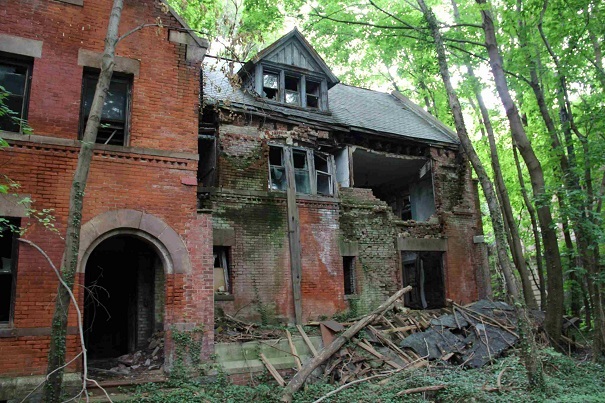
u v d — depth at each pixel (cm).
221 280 1316
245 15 1441
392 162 1886
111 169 961
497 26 1466
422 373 1049
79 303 885
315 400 912
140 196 978
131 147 984
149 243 994
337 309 1469
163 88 1052
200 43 1110
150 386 902
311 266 1454
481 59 1477
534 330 1345
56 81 952
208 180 1433
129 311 1272
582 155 1320
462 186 1933
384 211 1691
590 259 1274
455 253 1823
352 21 1384
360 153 1767
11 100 938
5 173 873
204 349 984
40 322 855
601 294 1353
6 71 948
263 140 1469
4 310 877
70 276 646
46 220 786
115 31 744
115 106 1030
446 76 1166
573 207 1244
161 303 1195
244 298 1321
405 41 1447
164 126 1035
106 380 914
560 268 1335
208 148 1459
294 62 1659
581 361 1239
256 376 1053
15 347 831
